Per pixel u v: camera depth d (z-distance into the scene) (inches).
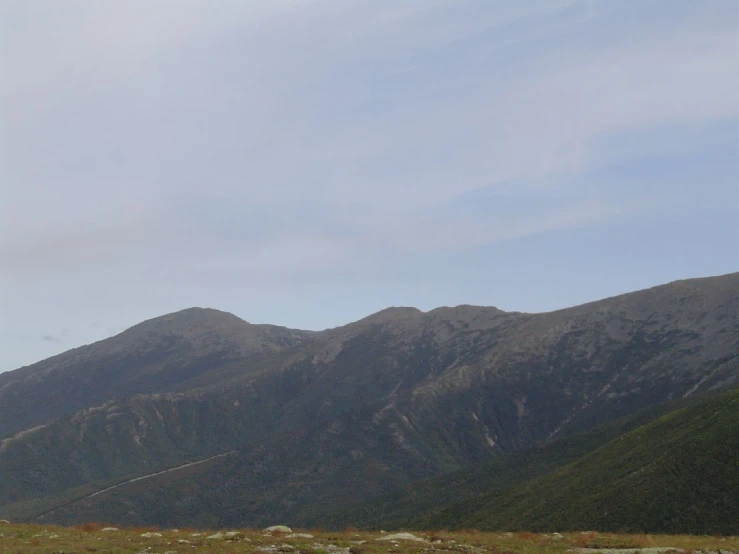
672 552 2304.4
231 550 2043.6
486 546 2359.7
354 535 2576.3
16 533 2426.2
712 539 2888.8
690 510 4352.9
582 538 2691.9
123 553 2001.7
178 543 2186.3
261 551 2032.5
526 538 2716.5
